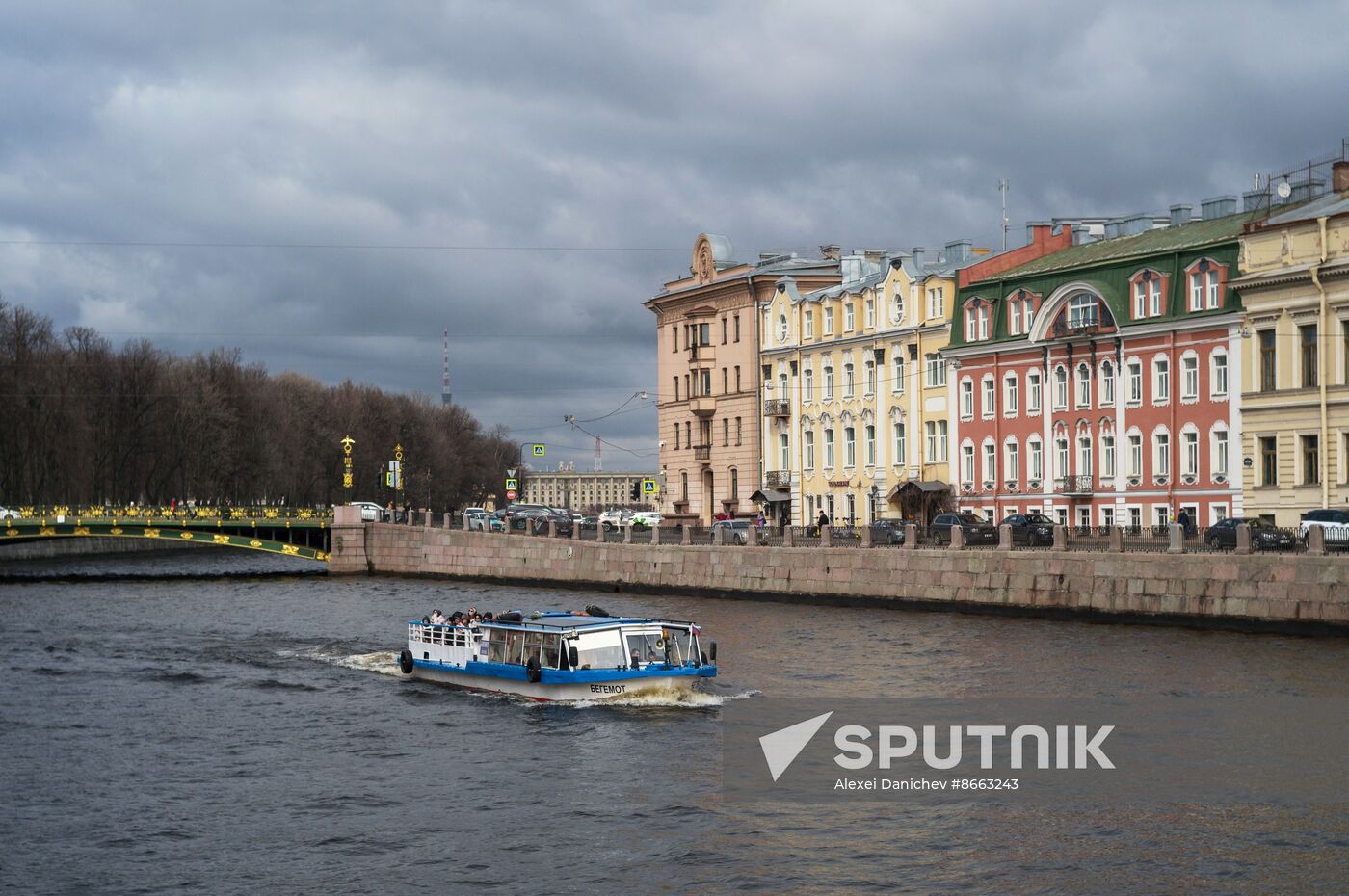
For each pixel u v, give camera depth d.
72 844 32.53
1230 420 79.44
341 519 113.12
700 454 127.50
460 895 28.92
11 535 109.56
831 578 75.88
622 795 35.75
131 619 76.94
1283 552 57.84
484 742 42.31
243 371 171.12
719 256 128.75
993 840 31.38
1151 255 84.25
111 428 147.50
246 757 40.75
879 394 105.69
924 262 108.25
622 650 48.53
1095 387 87.75
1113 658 52.50
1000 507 94.50
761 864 30.23
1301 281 75.00
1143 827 32.03
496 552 101.75
